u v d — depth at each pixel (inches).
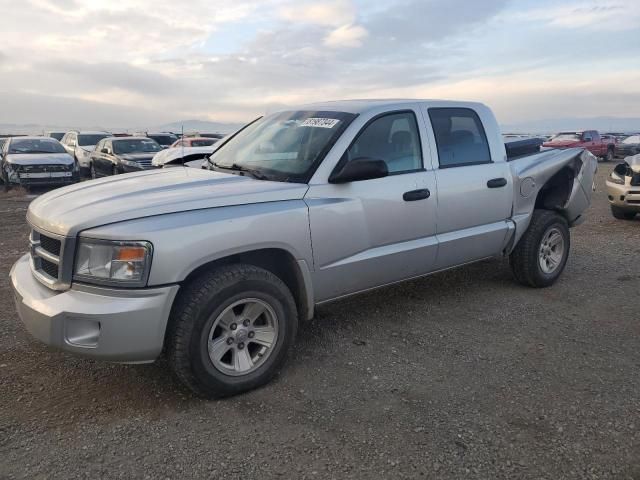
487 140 193.2
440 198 171.5
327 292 150.1
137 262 114.0
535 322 179.2
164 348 123.8
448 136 180.9
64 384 135.9
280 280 134.9
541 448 108.8
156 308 115.6
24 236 325.7
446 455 106.7
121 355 115.3
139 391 132.8
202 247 120.3
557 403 126.4
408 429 116.0
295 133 164.4
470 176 181.0
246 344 131.7
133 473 101.7
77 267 117.3
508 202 195.3
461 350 156.9
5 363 146.4
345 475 100.9
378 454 107.2
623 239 312.7
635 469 102.3
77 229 117.0
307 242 140.0
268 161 159.5
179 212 122.6
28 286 126.7
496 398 129.0
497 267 246.5
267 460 105.5
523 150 225.3
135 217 118.2
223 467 103.4
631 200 358.3
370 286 161.6
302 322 178.5
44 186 648.4
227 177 148.7
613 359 150.7
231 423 118.8
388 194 157.6
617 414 121.3
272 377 137.1
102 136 866.1
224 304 124.0
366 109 162.6
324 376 140.8
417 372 142.9
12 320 177.5
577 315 185.8
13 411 122.6
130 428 116.6
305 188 142.4
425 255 171.0
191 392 132.3
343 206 147.0
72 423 118.3
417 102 176.7
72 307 113.5
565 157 217.2
